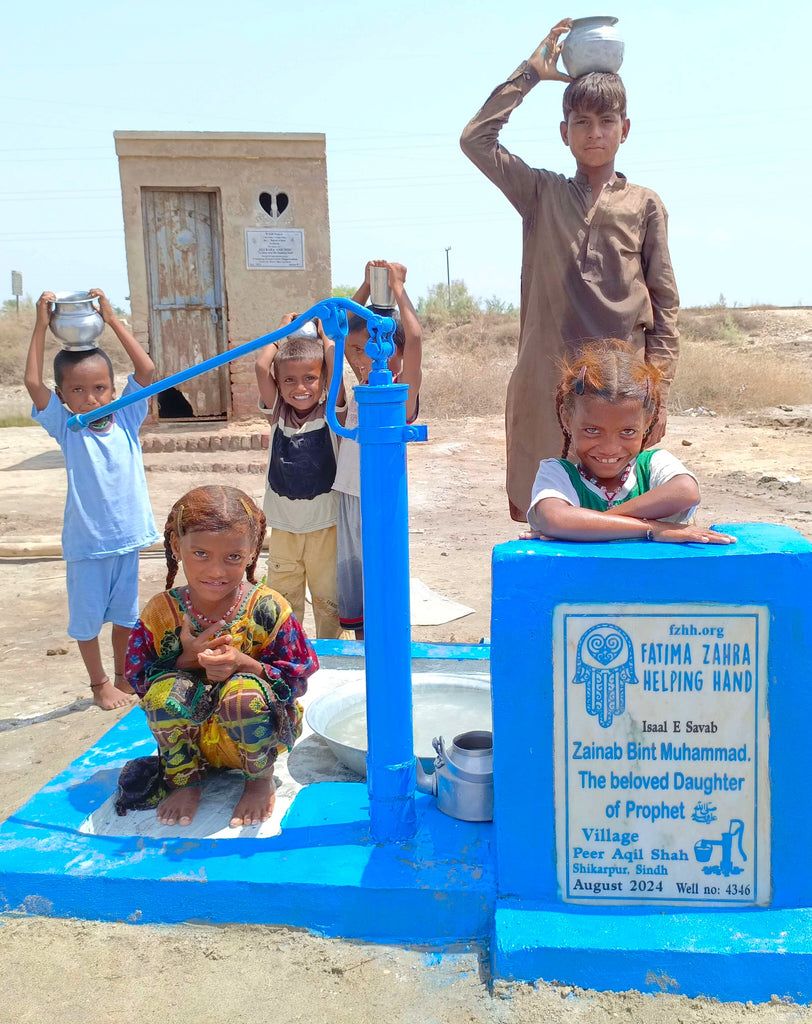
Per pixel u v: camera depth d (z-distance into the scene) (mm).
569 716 2299
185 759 2770
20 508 8680
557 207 3648
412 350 3641
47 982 2258
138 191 11320
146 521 4062
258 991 2217
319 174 11414
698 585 2234
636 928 2240
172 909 2465
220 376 12188
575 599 2268
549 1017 2111
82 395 3824
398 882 2400
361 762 2912
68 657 4844
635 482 2637
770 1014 2113
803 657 2230
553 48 3701
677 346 3779
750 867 2301
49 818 2758
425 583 5988
